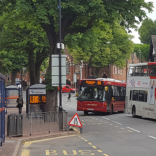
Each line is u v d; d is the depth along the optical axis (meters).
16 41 35.25
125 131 18.41
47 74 24.16
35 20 23.78
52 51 24.86
